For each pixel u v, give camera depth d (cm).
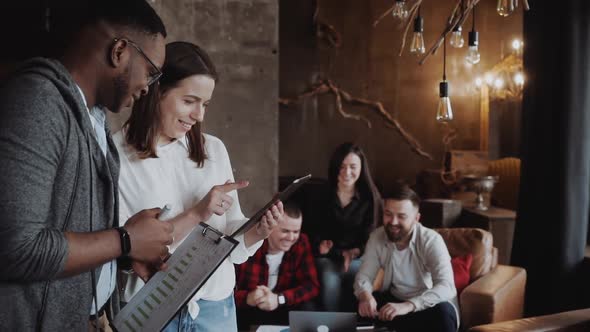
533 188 347
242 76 330
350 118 766
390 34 762
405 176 772
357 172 355
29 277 90
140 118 143
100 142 116
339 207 358
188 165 152
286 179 701
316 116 764
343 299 306
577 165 327
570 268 332
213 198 138
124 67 104
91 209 105
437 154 767
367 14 761
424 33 755
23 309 95
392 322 289
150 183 145
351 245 355
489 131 735
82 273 101
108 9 101
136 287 144
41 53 107
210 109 329
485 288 289
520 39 738
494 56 748
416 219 305
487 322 280
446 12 753
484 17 745
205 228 121
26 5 206
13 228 85
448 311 283
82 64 103
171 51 141
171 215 148
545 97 336
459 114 763
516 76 665
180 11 322
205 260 116
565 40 321
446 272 288
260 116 333
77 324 103
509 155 737
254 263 284
